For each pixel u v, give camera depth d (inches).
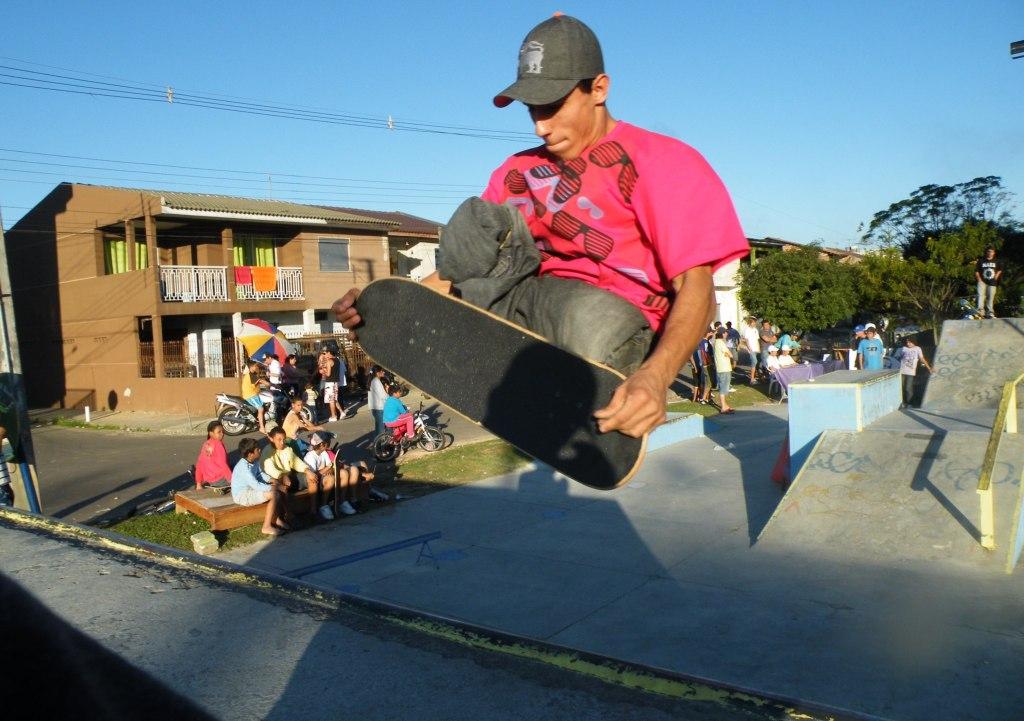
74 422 847.7
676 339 56.8
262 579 80.0
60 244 1007.6
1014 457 292.0
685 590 241.4
